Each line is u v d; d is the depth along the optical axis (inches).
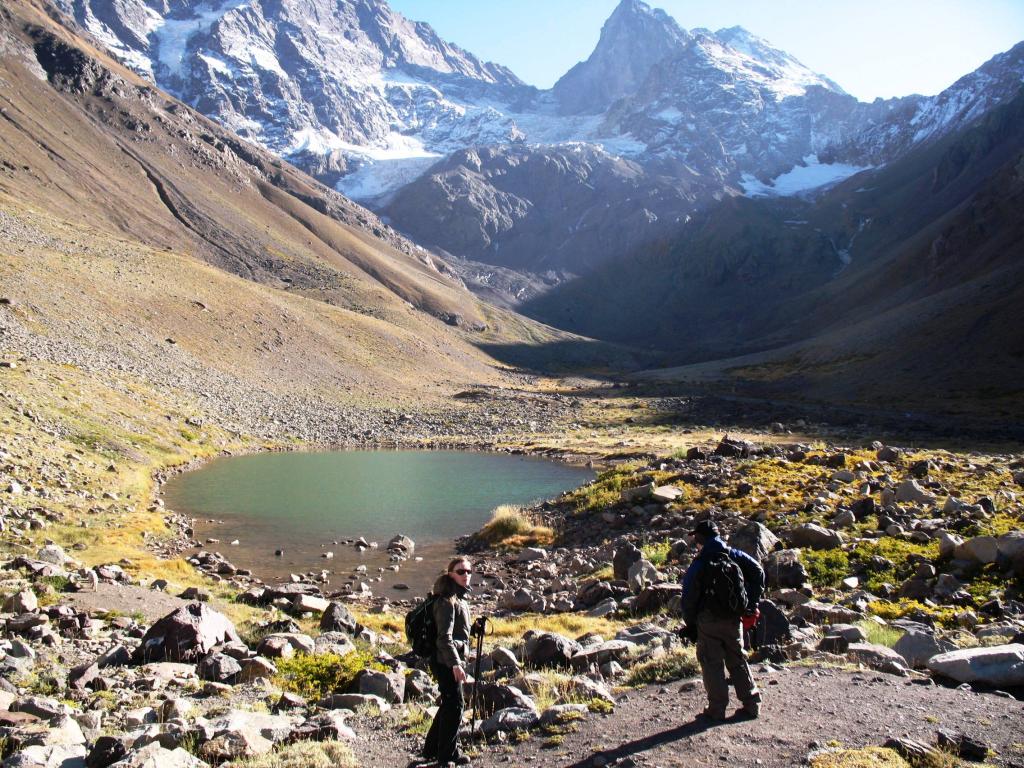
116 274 3634.4
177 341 3284.9
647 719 322.3
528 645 479.5
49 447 1454.2
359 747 336.8
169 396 2568.9
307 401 3385.8
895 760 247.3
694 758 270.8
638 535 1055.0
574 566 971.3
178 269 4249.5
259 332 4010.8
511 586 896.3
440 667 302.5
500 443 2869.1
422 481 1870.1
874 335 5703.7
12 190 5551.2
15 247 3361.2
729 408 3973.9
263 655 504.4
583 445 2679.6
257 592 781.9
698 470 1332.4
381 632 649.6
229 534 1192.8
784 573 703.1
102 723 357.4
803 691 339.0
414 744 337.7
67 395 1943.9
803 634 464.1
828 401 4384.8
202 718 344.8
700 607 315.9
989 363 4242.1
